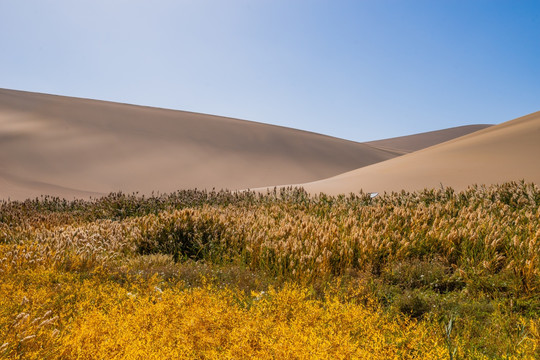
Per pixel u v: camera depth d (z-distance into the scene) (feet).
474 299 20.31
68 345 12.09
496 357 13.99
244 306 18.65
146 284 21.86
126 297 18.37
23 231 41.98
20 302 16.44
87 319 14.24
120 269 27.25
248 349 11.92
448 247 26.76
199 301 16.29
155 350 12.22
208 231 35.78
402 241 27.32
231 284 23.85
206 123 258.98
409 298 19.92
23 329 12.76
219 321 14.07
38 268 25.49
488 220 30.37
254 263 28.43
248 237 31.60
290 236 29.09
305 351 11.54
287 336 12.30
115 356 11.47
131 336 12.71
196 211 41.52
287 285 20.15
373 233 28.78
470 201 40.27
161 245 35.14
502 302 19.42
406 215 34.55
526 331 15.67
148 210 56.59
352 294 19.99
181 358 11.80
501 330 16.49
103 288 20.49
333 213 41.16
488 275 22.44
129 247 35.35
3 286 18.94
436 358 12.30
